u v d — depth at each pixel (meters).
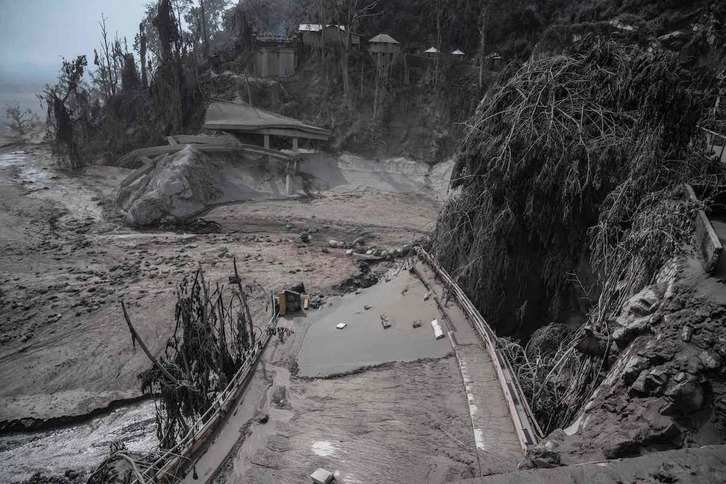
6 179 61.06
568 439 12.03
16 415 22.50
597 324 16.09
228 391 18.08
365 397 17.81
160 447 15.45
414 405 16.83
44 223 47.69
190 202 49.72
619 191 19.69
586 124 23.12
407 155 63.50
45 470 19.78
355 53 71.81
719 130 22.56
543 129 22.92
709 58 49.34
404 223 48.28
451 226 28.41
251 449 15.11
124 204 52.38
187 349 17.52
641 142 20.09
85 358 26.28
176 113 69.94
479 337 21.16
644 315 13.67
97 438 21.56
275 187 56.97
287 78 73.38
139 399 23.78
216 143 58.28
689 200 15.92
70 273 36.59
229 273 36.16
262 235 45.16
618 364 13.55
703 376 11.09
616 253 18.45
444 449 14.10
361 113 67.44
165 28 73.00
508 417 15.41
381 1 80.12
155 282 34.81
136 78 87.12
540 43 62.31
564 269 22.64
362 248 41.84
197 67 78.31
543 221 22.84
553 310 23.11
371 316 26.02
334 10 75.00
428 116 65.75
